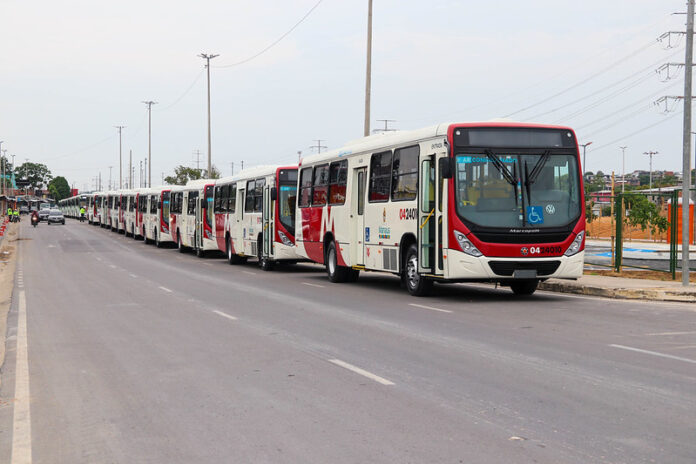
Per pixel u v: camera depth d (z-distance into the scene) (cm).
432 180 1681
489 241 1566
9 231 6825
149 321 1415
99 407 770
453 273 1582
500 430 645
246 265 3200
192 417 720
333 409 734
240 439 642
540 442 607
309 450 605
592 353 998
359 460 575
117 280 2384
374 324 1322
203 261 3459
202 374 920
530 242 1577
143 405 772
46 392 845
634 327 1237
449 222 1585
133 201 5853
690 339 1109
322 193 2362
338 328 1280
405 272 1834
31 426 705
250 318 1436
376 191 1977
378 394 792
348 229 2142
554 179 1609
